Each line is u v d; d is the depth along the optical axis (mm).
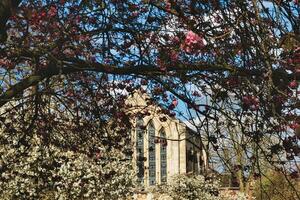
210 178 8477
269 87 6355
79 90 9117
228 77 7148
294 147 6855
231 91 7207
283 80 6387
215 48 6812
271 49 6383
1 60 7262
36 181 12586
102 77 8766
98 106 9062
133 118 9273
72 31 7172
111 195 20672
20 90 6766
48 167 10750
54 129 9758
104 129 9453
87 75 8742
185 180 32219
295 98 6309
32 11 6188
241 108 7344
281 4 6602
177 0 7246
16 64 7477
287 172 7531
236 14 6691
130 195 21953
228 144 7918
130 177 21266
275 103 6445
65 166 18297
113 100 9047
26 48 6676
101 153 10211
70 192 19062
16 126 9781
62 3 6781
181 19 7098
